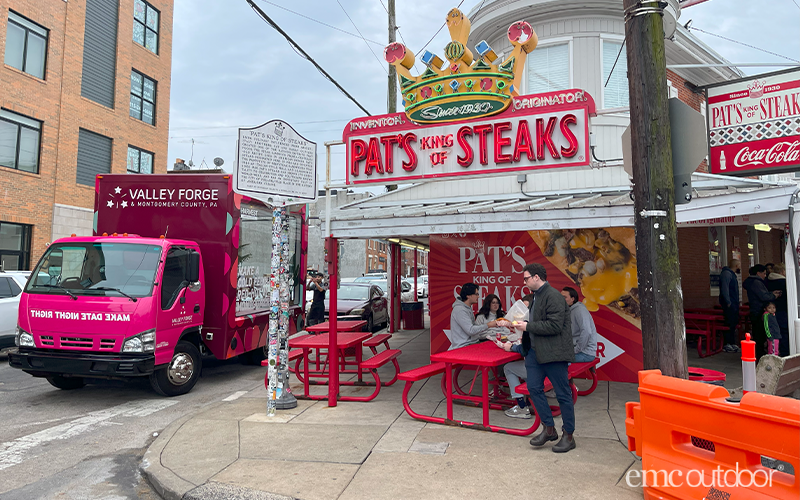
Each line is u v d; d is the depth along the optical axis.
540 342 4.66
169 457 4.77
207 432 5.48
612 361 7.87
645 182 4.10
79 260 7.32
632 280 7.80
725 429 3.20
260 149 6.08
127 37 20.92
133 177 8.50
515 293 8.63
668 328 3.98
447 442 5.03
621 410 6.16
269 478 4.20
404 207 8.41
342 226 6.51
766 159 7.46
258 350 10.09
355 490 3.93
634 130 4.18
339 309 13.96
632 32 4.21
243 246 8.88
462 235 8.98
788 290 5.77
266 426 5.68
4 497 4.19
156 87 22.88
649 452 3.71
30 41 17.11
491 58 6.09
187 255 7.84
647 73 4.13
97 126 19.38
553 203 6.12
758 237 16.14
